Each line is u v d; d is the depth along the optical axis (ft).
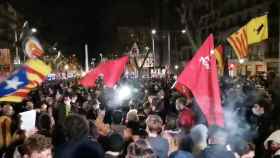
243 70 181.68
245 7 196.13
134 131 24.43
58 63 207.51
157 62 322.14
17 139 25.25
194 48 241.96
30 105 40.24
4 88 29.94
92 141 19.49
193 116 26.05
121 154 21.39
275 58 161.27
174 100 42.45
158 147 22.20
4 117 28.50
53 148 20.44
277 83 37.86
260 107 33.35
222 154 19.89
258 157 26.68
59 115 43.09
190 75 23.71
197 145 21.57
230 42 54.90
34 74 30.32
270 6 165.27
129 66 111.45
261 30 54.90
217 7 239.09
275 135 22.80
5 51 107.55
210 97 23.35
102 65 49.75
